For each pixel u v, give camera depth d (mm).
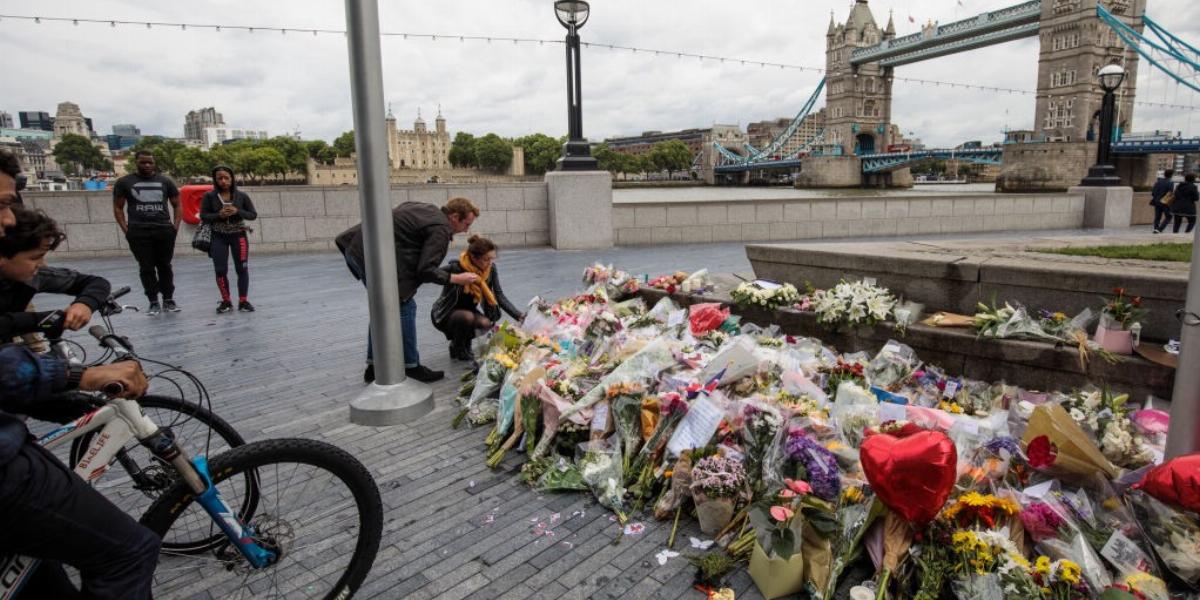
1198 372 2365
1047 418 2617
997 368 3816
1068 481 2639
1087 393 3264
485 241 5324
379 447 3729
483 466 3486
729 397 3402
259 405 4375
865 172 99000
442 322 5367
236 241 7008
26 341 2549
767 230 13930
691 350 4207
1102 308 3777
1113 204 16219
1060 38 87875
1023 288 4109
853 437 3018
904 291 4727
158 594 2420
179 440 2680
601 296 5656
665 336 4566
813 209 14180
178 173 131375
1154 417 3057
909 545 2379
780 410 3045
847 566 2490
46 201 10070
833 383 3617
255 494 2217
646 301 5973
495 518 2963
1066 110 87875
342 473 2236
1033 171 74250
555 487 3174
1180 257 4645
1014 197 15695
